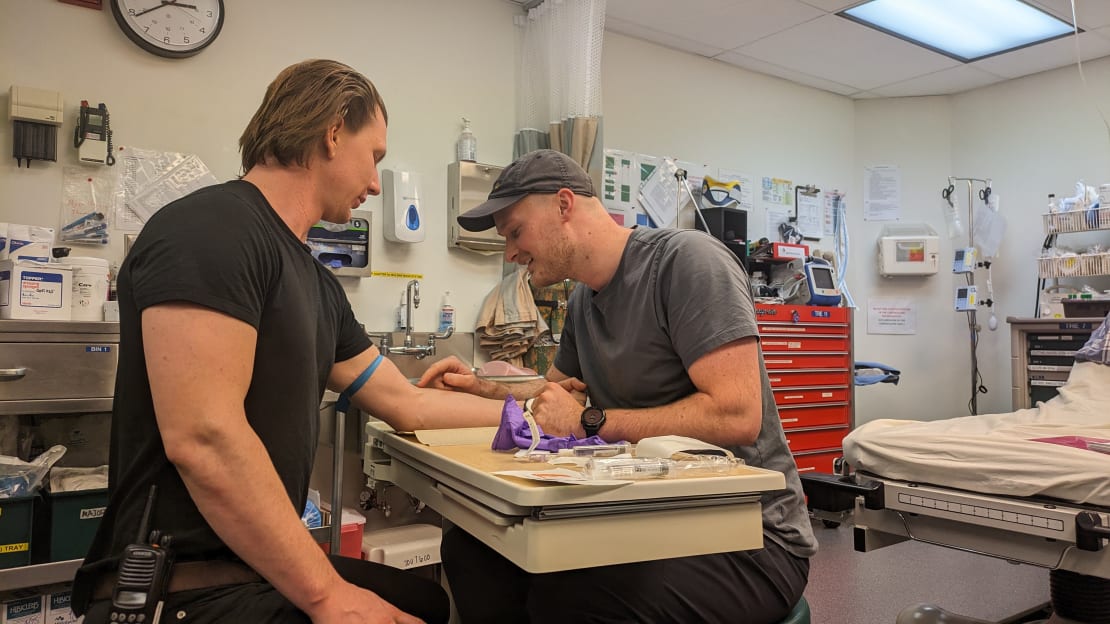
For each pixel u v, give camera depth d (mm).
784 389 3986
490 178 3488
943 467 1910
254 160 1128
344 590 952
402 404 1506
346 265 3098
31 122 2521
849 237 5234
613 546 917
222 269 913
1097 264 4141
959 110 5148
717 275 1360
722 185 4320
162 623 888
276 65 3037
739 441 1287
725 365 1300
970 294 4801
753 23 4008
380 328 3256
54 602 2082
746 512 1011
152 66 2781
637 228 1566
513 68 3678
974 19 3992
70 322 2039
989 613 2680
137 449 943
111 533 980
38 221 2564
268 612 920
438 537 2959
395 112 3314
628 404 1584
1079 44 4316
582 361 1696
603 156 3617
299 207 1123
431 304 3398
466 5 3533
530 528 875
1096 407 2412
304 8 3102
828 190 5137
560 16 3461
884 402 5156
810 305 4188
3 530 1932
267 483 909
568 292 3459
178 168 2812
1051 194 4715
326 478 2980
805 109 5023
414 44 3377
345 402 1533
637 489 915
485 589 1386
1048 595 2883
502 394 1747
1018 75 4832
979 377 4977
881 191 5215
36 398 1992
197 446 874
